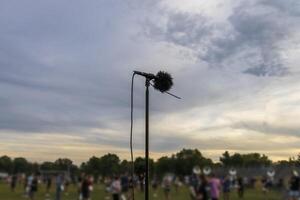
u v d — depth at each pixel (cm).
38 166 5281
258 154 10256
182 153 6312
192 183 2664
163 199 3897
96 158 8356
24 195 4169
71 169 6788
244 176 4925
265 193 4066
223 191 3575
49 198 3884
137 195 4097
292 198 3086
